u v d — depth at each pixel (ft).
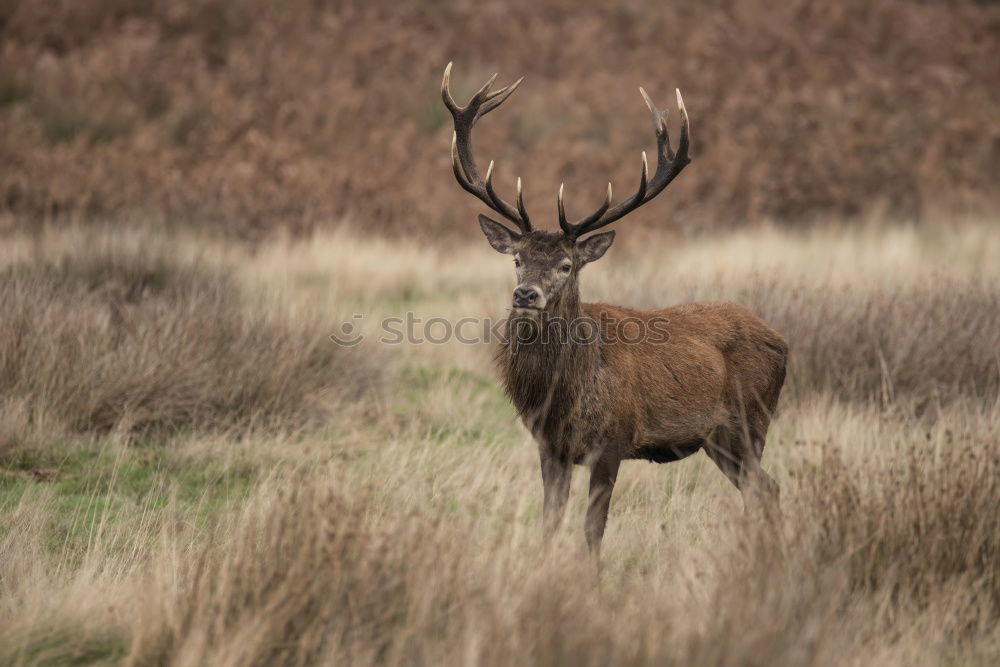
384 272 145.69
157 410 81.87
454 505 65.00
